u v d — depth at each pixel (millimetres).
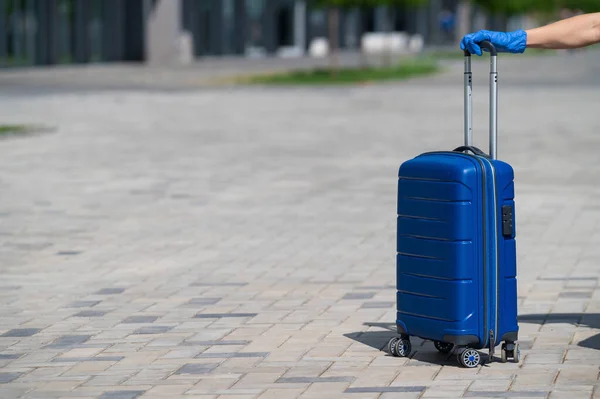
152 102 34219
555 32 7578
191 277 10727
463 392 6836
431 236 7391
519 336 8297
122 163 19406
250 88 41938
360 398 6750
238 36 72375
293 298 9766
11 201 15422
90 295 10023
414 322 7582
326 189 16344
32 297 9969
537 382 7047
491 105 7500
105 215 14281
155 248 12195
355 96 37594
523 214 14062
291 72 51656
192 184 16906
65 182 17156
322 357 7770
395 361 7641
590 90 38906
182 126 26406
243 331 8586
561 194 15602
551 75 49469
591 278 10438
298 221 13766
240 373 7391
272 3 75688
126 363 7711
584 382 7023
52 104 32938
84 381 7273
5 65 50469
